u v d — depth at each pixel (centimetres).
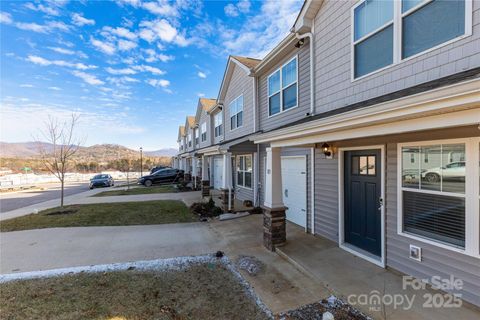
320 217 606
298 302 339
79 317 312
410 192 385
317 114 588
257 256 509
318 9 588
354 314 306
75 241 634
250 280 405
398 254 402
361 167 489
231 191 930
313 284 388
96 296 362
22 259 515
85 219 878
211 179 1875
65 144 1217
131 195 1548
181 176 2319
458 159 320
